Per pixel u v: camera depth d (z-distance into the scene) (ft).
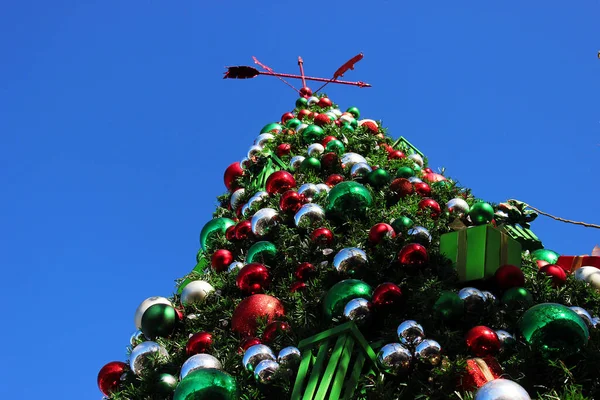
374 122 54.44
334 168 43.37
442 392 24.27
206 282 35.27
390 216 34.99
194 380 23.13
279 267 33.96
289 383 25.58
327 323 28.19
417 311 28.22
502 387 19.99
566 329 24.40
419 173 45.03
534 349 24.90
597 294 31.53
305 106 62.69
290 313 30.17
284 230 36.06
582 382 24.45
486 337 25.31
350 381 24.49
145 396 27.91
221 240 39.86
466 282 30.73
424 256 30.30
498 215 43.24
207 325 32.50
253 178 48.29
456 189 40.86
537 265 33.99
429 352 24.77
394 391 24.98
